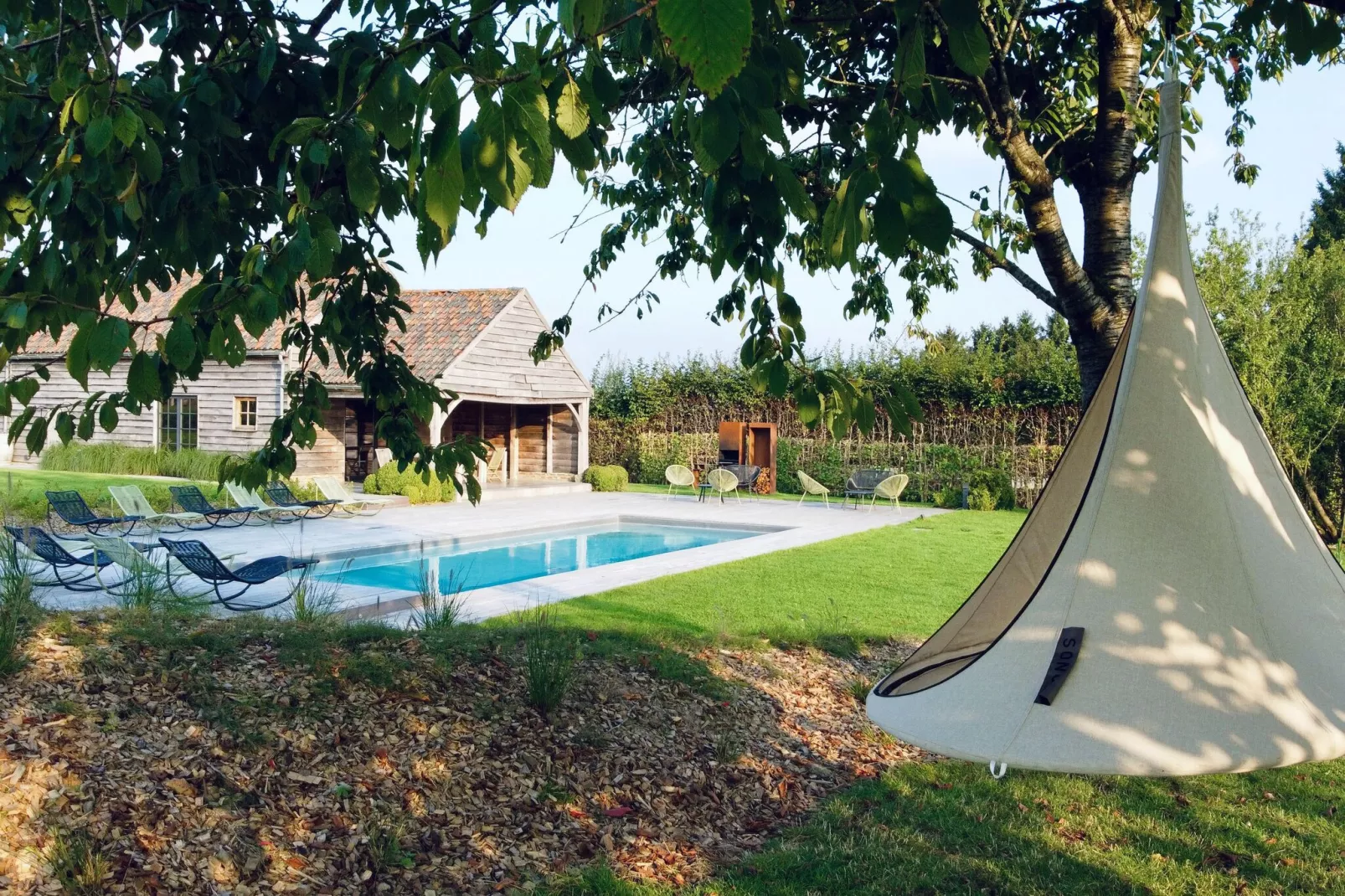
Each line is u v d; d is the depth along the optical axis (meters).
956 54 1.55
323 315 4.16
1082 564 2.49
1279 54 5.49
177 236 2.75
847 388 2.71
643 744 5.22
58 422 2.67
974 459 21.42
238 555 12.20
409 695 5.09
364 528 15.92
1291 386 13.45
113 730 4.11
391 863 3.83
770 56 1.81
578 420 24.89
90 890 3.21
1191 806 5.01
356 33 2.84
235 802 3.91
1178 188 2.66
